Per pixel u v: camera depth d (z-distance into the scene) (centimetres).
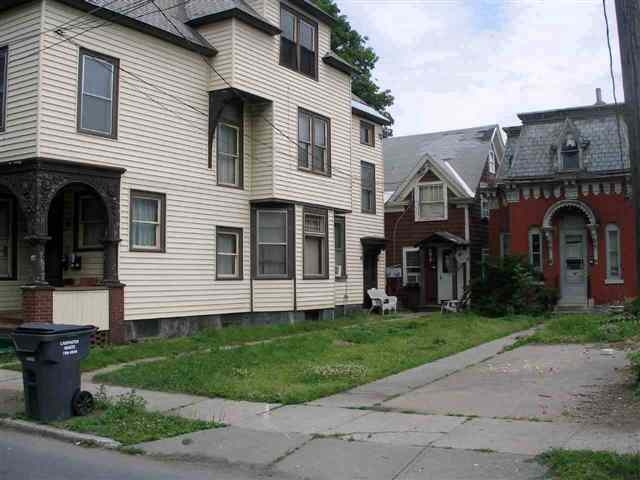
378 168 2777
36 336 854
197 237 1806
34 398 867
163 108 1722
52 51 1465
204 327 1814
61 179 1462
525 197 2552
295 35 2083
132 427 825
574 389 1002
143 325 1650
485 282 2384
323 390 1016
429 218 2920
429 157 2920
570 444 699
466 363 1309
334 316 2255
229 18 1828
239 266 1941
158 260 1689
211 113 1848
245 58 1864
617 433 735
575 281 2473
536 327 2014
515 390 1010
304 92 2098
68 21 1501
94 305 1509
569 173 2438
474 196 2894
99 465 700
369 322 2164
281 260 2017
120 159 1599
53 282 1691
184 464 705
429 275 2905
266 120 1973
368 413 888
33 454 743
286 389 1030
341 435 783
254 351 1396
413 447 722
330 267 2197
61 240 1697
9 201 1652
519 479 610
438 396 984
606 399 920
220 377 1123
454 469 646
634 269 2347
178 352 1465
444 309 2594
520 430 769
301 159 2088
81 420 859
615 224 2389
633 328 1680
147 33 1683
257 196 1977
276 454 723
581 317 2014
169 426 829
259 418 872
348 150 2322
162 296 1694
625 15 832
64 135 1475
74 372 883
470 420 827
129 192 1622
